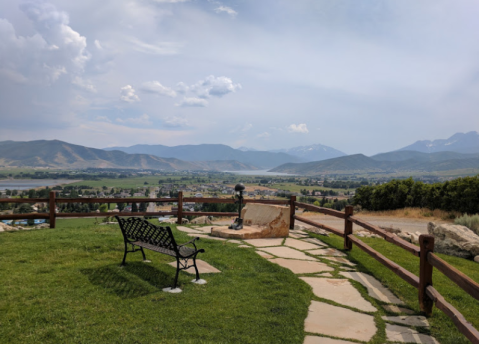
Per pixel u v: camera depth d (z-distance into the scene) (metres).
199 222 12.28
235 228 8.83
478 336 2.73
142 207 30.19
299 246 7.77
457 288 5.40
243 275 5.36
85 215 9.34
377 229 5.91
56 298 3.96
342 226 13.88
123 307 3.83
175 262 5.83
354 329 3.64
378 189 20.86
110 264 5.44
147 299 4.11
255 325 3.57
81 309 3.70
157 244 5.06
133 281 4.69
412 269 6.26
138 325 3.41
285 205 11.06
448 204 16.80
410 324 3.84
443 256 8.09
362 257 6.96
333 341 3.34
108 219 12.93
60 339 3.06
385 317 4.01
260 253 6.90
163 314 3.70
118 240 7.17
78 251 6.21
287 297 4.45
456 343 3.38
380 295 4.76
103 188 153.75
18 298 3.91
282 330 3.50
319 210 8.84
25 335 3.10
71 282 4.52
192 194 119.12
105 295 4.14
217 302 4.14
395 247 8.43
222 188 154.25
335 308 4.22
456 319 3.16
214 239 8.12
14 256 5.79
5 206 39.03
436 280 5.85
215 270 5.54
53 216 9.00
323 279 5.38
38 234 7.82
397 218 16.95
